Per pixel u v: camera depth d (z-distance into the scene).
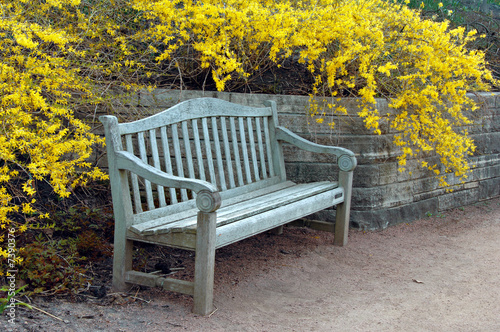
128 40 4.01
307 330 2.41
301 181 4.16
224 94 4.08
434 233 4.21
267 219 2.89
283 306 2.72
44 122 2.70
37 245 2.85
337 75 4.12
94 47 3.81
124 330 2.26
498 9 8.61
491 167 5.41
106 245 3.22
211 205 2.38
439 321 2.54
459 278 3.18
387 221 4.30
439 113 4.11
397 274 3.26
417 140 4.09
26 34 2.78
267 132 3.93
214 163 4.15
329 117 4.09
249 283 3.03
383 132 4.12
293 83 4.56
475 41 6.27
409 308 2.71
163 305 2.61
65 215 3.49
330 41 3.94
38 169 2.54
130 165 2.62
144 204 3.86
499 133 5.43
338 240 3.83
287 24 3.83
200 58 3.91
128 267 2.74
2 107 2.64
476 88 4.70
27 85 2.67
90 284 2.78
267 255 3.57
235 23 3.75
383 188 4.22
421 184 4.60
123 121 3.91
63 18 3.71
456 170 4.53
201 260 2.46
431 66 3.77
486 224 4.51
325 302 2.79
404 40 3.89
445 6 7.03
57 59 2.98
